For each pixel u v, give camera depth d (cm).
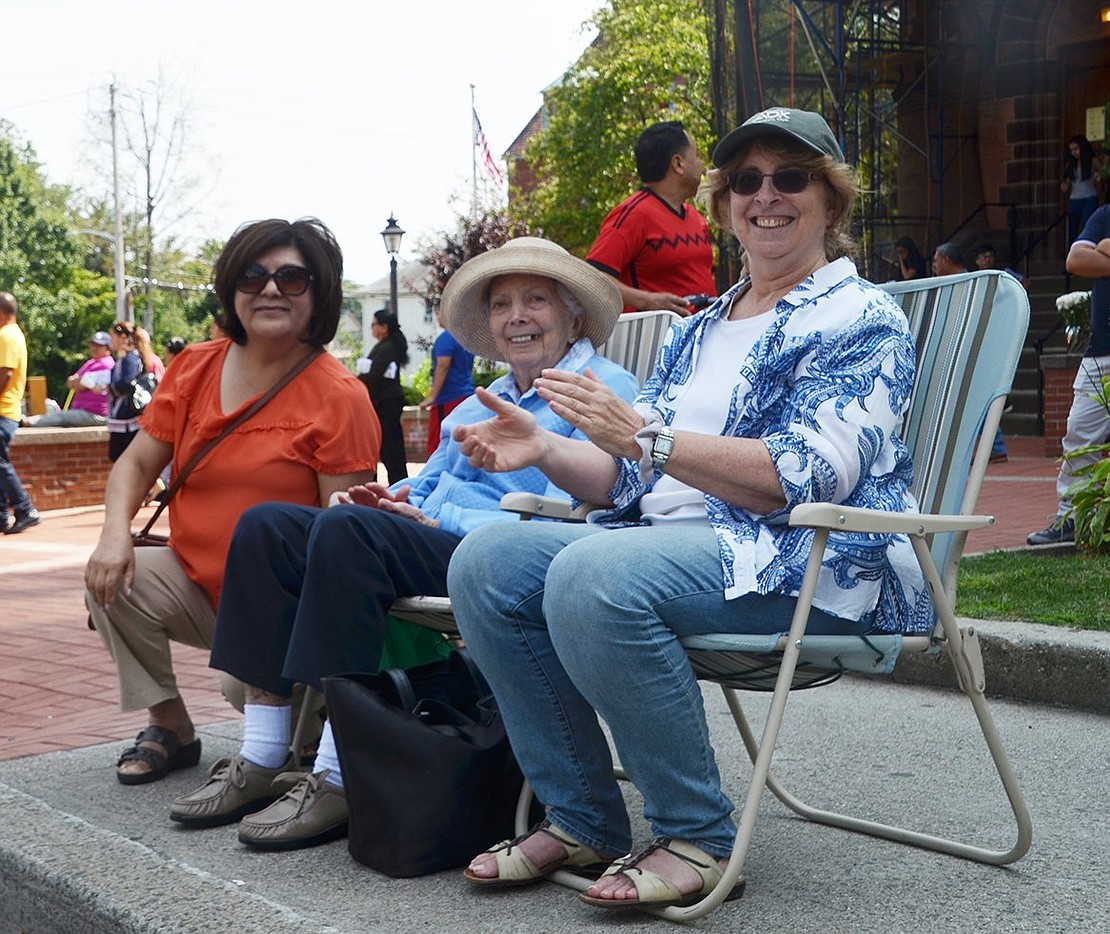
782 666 238
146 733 373
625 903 244
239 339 365
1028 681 420
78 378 1634
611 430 250
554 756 269
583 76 3316
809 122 274
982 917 244
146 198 5088
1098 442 655
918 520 249
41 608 761
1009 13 2077
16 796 337
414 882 278
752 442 250
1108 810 308
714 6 1622
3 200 6238
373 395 1322
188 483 362
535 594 263
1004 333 277
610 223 550
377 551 297
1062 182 2070
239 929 246
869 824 298
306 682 295
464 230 3631
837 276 271
